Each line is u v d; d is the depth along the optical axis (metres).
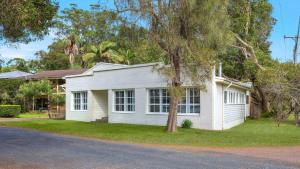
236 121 27.45
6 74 47.41
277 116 22.77
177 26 17.73
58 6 11.52
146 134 18.48
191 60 18.03
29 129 22.34
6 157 11.70
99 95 29.20
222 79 21.61
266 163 10.80
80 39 56.12
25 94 40.34
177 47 17.70
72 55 55.22
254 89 35.19
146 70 24.38
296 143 15.88
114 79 26.67
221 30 17.58
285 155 12.50
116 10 17.92
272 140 16.75
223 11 17.53
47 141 16.17
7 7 10.14
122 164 10.50
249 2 34.78
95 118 28.72
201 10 17.16
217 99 22.02
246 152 13.20
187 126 22.00
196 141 16.17
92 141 16.28
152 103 24.22
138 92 24.94
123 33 18.23
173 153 12.77
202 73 18.56
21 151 13.03
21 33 11.77
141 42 18.03
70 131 20.44
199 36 17.80
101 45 48.81
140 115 24.75
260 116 35.94
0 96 41.38
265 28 38.16
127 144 15.32
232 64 35.66
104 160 11.16
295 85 20.69
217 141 16.23
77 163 10.64
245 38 34.94
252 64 33.09
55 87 43.41
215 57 18.56
